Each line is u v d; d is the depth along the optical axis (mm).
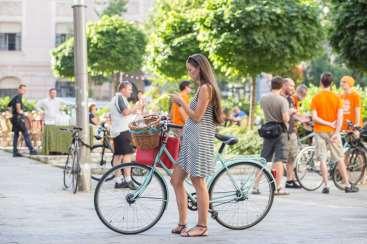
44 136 30156
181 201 12422
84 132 18953
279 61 30672
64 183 19578
